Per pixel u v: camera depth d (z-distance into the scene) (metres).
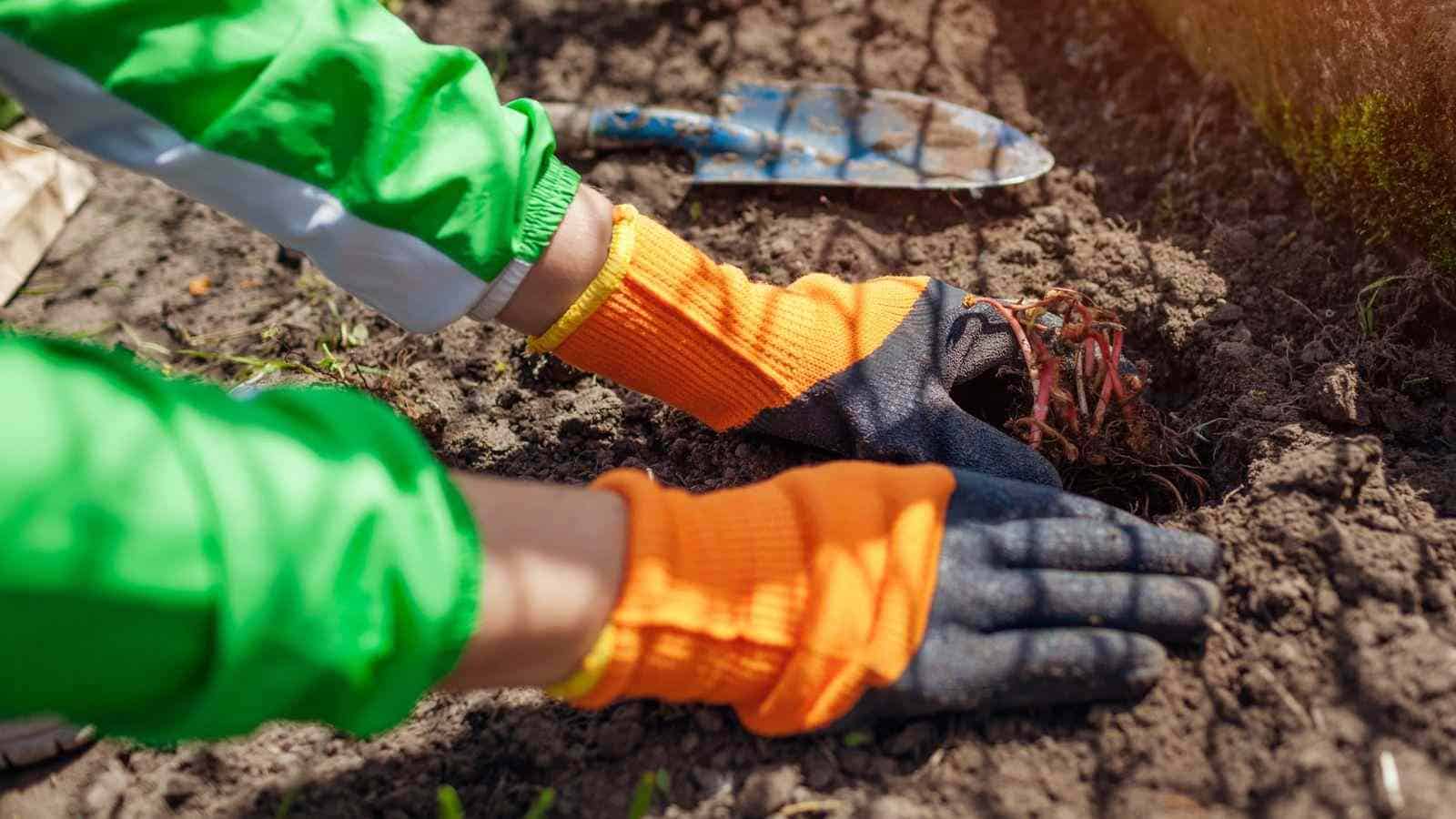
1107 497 0.76
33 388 0.48
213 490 0.50
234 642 0.50
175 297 0.90
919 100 0.93
